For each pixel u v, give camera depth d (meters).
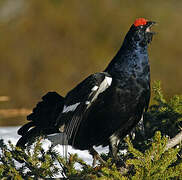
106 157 8.95
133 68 8.66
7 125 24.14
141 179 7.28
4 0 39.03
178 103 8.73
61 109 8.88
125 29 37.69
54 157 8.14
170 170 7.30
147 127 9.02
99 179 7.30
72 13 37.88
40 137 8.91
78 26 37.44
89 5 38.41
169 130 8.78
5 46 35.28
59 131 8.73
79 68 34.69
